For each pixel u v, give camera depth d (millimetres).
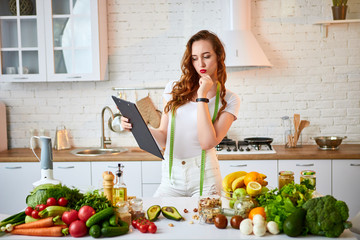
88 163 3553
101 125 4008
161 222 1798
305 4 3938
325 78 3982
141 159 3527
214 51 2205
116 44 4074
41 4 3670
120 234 1629
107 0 4035
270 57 4004
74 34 3715
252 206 1750
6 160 3594
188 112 2289
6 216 1946
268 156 3453
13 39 3752
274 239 1575
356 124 3992
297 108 4027
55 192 1756
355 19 3766
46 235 1639
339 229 1565
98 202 1700
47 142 2158
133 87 4098
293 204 1689
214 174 2293
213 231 1669
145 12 4039
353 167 3412
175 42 4047
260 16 3977
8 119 4188
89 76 3719
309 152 3514
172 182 2316
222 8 3775
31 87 4164
